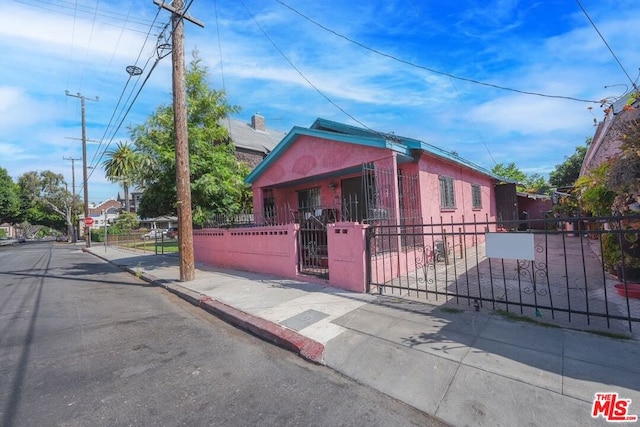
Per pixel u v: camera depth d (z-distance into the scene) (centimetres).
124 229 3656
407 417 273
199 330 509
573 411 252
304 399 305
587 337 355
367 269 608
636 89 530
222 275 903
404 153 820
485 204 1421
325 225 726
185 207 859
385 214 768
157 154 1122
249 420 275
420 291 541
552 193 1802
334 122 964
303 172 1027
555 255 901
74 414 292
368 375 339
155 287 873
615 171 484
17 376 367
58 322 568
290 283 727
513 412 261
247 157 2162
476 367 321
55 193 4881
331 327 453
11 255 2322
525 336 370
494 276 671
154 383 343
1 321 583
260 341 455
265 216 1205
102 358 410
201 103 1205
